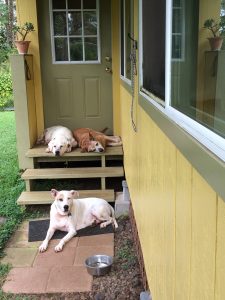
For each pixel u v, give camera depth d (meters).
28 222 4.46
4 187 5.39
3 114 11.95
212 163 1.03
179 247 1.51
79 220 4.21
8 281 3.29
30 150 5.29
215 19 1.19
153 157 2.25
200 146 1.15
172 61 1.62
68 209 4.01
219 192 0.97
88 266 3.35
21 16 5.48
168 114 1.67
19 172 5.90
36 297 3.06
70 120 5.91
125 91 4.44
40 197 4.78
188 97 1.39
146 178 2.61
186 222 1.37
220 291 1.01
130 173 4.03
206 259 1.13
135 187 3.50
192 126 1.26
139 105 2.91
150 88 2.26
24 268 3.49
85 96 5.86
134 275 3.28
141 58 2.69
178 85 1.54
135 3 3.06
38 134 5.81
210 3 1.22
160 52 1.88
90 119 5.92
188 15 1.40
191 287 1.32
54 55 5.73
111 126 5.93
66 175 4.94
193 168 1.26
